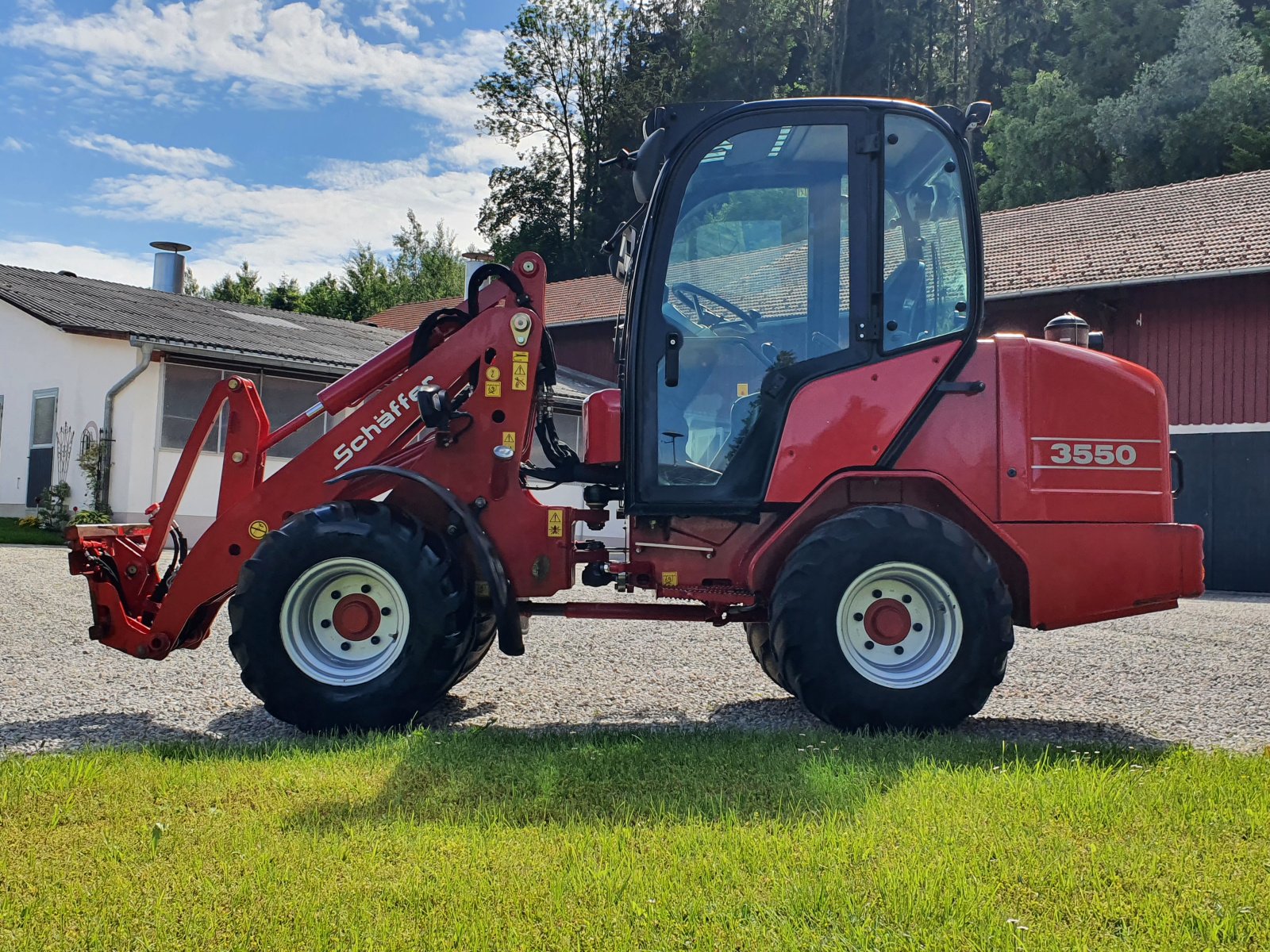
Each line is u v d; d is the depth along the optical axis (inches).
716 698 201.5
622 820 111.6
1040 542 172.9
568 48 1834.4
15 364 639.1
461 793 122.5
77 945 80.6
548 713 185.6
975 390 173.0
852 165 173.8
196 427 188.5
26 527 575.5
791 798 120.0
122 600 183.2
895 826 109.7
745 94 1808.6
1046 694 212.1
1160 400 181.9
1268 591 516.4
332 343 698.8
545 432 192.2
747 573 172.2
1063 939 82.4
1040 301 633.6
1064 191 1507.1
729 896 89.4
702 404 175.2
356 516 167.2
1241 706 199.8
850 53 1999.3
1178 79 1378.0
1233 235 609.3
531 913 86.2
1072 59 1669.5
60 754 141.0
